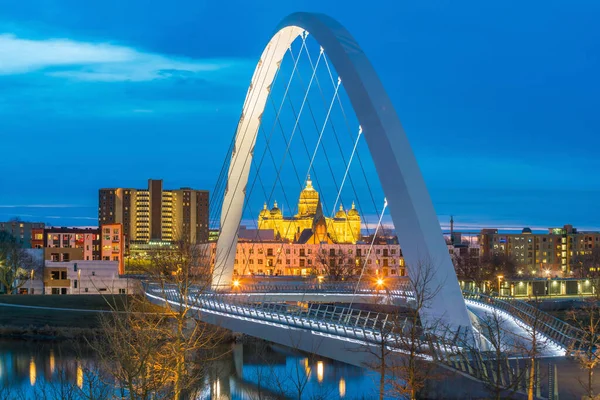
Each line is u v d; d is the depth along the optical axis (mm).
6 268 161750
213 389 68438
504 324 66312
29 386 69562
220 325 73188
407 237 55625
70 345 99562
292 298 109938
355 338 53250
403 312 89750
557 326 68000
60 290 173000
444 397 45625
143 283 118250
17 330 108750
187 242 107625
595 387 44438
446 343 49750
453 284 54094
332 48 63312
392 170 56156
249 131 106125
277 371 80688
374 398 65562
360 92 58688
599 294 83750
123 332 45812
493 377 44375
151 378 38156
